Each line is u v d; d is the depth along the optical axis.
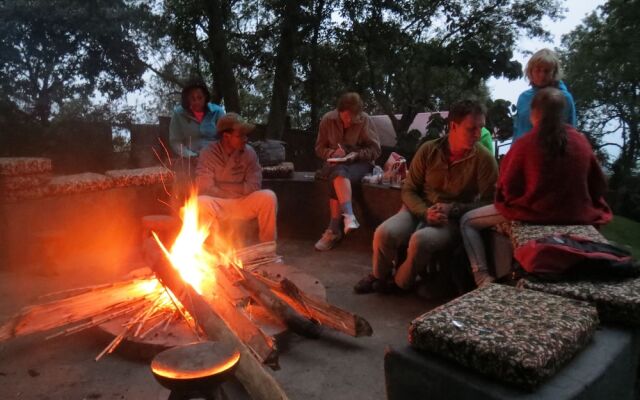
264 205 4.27
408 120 12.34
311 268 4.39
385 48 11.34
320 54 11.55
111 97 11.45
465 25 11.84
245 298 2.84
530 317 1.59
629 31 8.73
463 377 1.39
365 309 3.47
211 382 1.32
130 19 10.68
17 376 2.52
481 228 3.25
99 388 2.41
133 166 10.28
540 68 3.79
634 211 7.97
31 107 10.40
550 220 2.63
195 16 10.62
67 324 2.97
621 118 9.05
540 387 1.33
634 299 1.70
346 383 2.50
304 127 15.04
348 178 4.74
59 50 10.30
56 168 9.90
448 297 3.64
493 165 3.44
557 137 2.60
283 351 2.80
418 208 3.58
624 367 1.60
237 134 4.22
